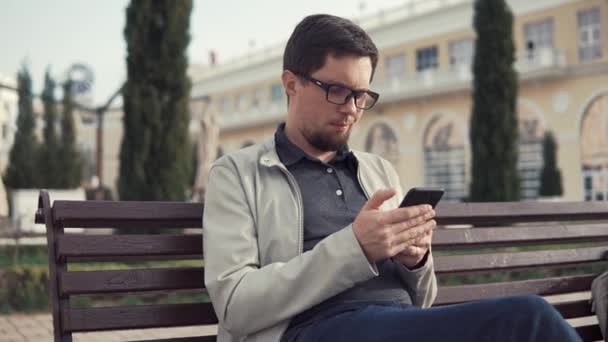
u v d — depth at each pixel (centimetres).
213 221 159
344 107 165
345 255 141
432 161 2439
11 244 749
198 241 170
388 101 2508
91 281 155
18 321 484
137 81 791
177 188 791
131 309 159
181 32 805
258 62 3183
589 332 220
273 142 176
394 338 132
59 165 1856
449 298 203
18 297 530
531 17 2184
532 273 565
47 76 1938
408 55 2520
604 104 2012
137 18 791
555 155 1941
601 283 209
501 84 1117
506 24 1141
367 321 139
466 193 2319
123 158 789
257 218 161
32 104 1894
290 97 176
